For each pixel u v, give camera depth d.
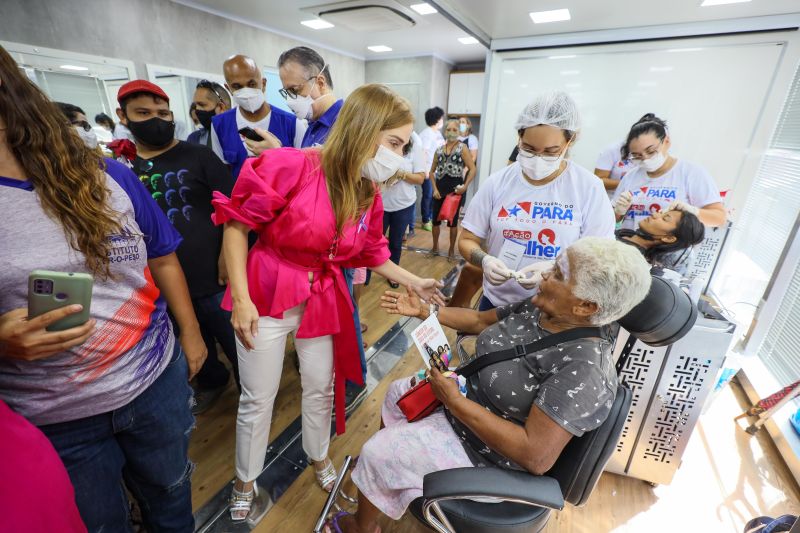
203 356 1.10
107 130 2.96
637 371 1.37
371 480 1.05
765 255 2.61
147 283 0.85
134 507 1.30
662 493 1.54
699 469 1.65
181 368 0.98
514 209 1.42
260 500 1.41
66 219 0.67
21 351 0.61
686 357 1.30
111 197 0.76
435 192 4.10
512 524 0.92
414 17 3.59
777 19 2.39
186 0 3.34
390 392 1.30
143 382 0.84
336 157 0.96
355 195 1.02
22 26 2.45
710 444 1.79
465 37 4.43
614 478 1.60
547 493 0.84
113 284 0.77
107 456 0.84
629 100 2.97
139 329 0.82
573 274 0.91
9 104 0.60
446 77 5.91
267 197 0.93
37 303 0.60
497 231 1.49
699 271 2.42
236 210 0.97
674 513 1.46
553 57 3.06
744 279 2.78
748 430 1.83
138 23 3.05
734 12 2.35
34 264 0.64
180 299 1.02
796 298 2.13
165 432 0.92
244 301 1.03
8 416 0.56
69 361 0.71
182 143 1.48
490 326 1.21
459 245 1.62
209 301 1.59
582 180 1.32
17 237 0.63
